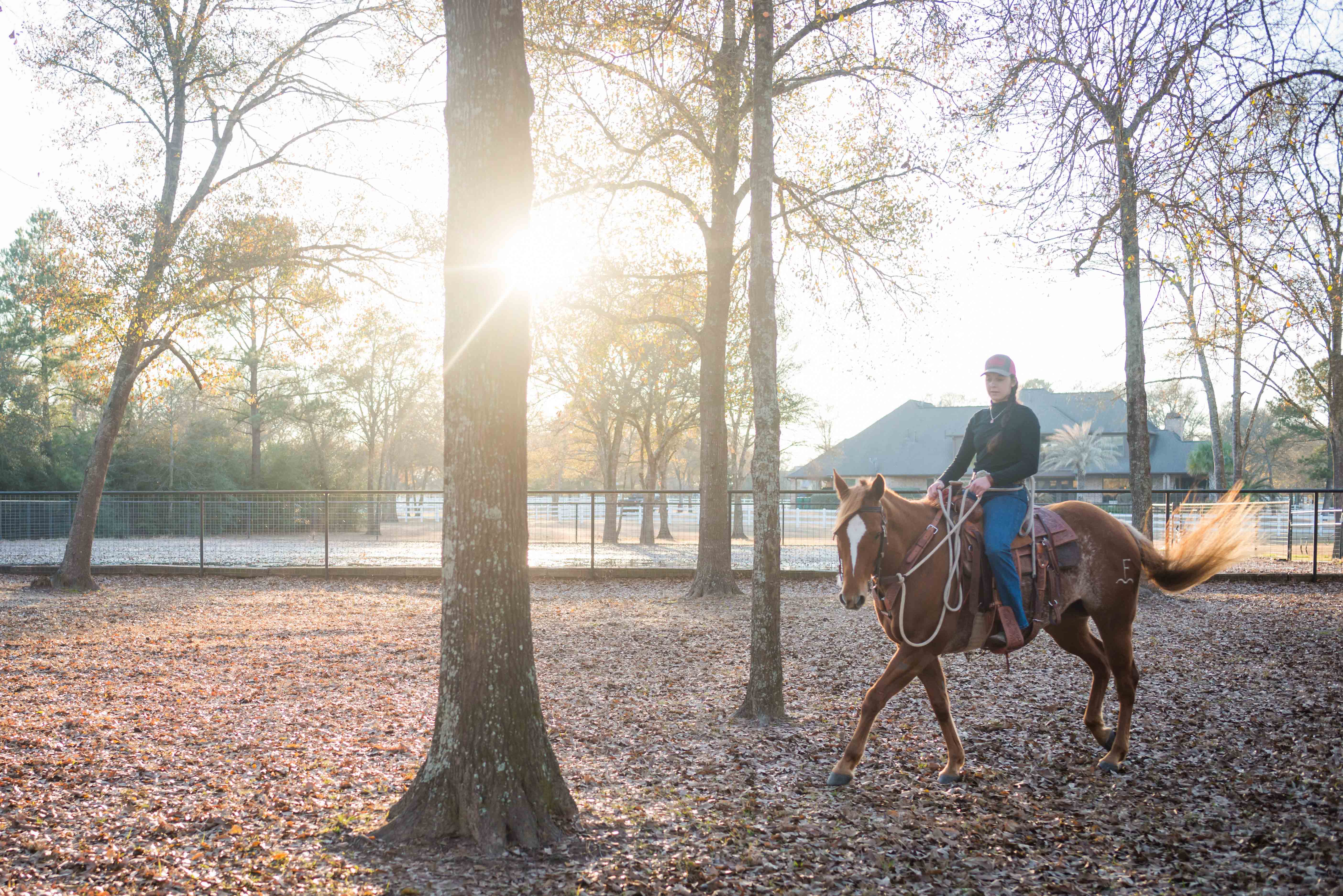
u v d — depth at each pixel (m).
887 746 6.16
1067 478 56.03
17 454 36.00
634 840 4.31
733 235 14.80
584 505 22.16
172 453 40.12
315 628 11.76
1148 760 5.80
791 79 12.40
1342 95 6.93
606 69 11.13
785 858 4.08
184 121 16.66
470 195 4.52
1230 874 3.92
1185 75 6.30
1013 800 4.99
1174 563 6.11
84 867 3.91
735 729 6.66
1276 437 58.28
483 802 4.31
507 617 4.57
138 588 16.86
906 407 61.19
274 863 3.97
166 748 5.93
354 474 49.00
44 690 7.80
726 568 15.63
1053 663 9.23
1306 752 5.88
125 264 15.29
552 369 30.38
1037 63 6.86
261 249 16.44
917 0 9.31
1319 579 16.41
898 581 5.23
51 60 15.57
